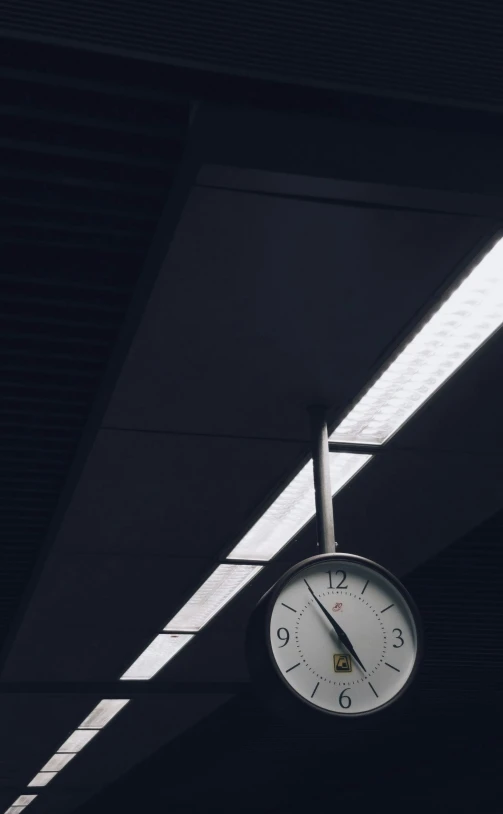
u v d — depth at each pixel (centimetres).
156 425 429
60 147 301
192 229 311
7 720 874
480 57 316
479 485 495
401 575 612
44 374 410
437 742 1035
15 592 609
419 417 428
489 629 721
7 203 319
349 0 310
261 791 1369
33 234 334
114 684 777
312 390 408
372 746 1067
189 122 293
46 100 292
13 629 651
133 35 285
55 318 372
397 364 393
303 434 444
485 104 309
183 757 1117
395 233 315
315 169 290
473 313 359
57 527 516
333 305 352
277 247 320
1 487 491
